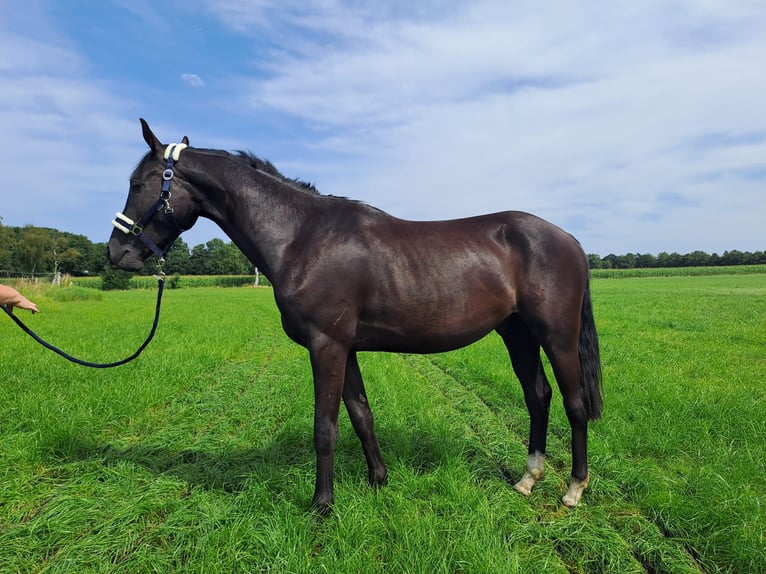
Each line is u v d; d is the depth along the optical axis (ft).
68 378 21.53
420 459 13.32
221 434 15.75
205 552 8.59
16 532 9.45
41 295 77.71
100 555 8.76
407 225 10.78
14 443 13.57
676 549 8.78
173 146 10.82
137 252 10.91
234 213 10.81
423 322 10.18
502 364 26.11
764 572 8.05
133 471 12.49
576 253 10.80
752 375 21.63
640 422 15.17
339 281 9.90
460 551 8.33
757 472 11.25
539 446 11.49
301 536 8.88
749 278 196.13
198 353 29.43
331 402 10.03
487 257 10.48
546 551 8.80
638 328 40.73
